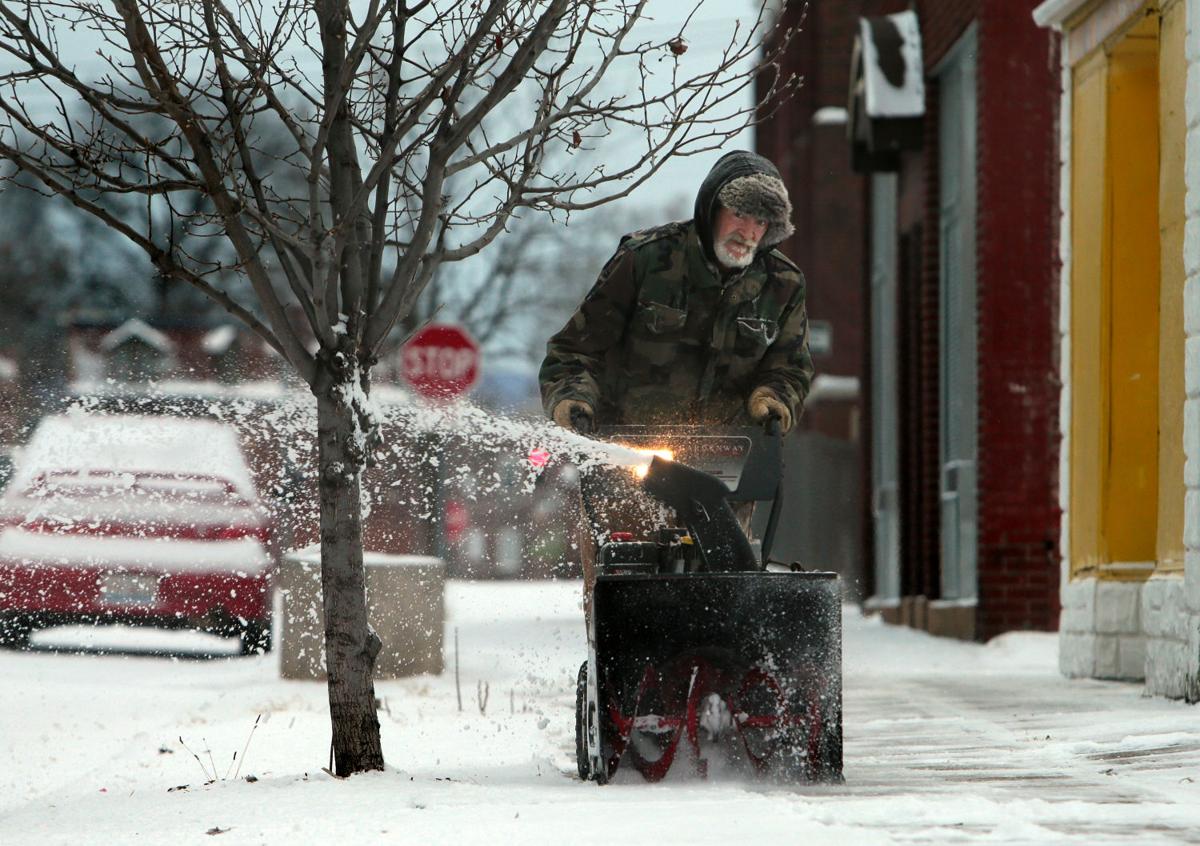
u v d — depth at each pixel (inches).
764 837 663.8
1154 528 1643.7
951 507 2573.8
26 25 864.9
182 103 840.9
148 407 1354.6
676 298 995.3
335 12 888.3
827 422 4500.5
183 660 1710.1
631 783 833.5
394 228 962.7
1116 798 804.0
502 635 2085.4
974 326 2429.9
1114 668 1638.8
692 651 831.1
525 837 669.9
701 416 1023.6
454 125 918.4
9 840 732.0
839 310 4958.2
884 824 708.0
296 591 1587.1
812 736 839.1
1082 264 1727.4
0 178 855.1
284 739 1141.7
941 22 2603.3
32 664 1656.0
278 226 925.2
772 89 967.6
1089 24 1707.7
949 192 2635.3
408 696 1453.0
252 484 1662.2
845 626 2962.6
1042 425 2282.2
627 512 935.0
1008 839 672.4
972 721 1224.8
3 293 5757.9
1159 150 1482.5
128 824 757.3
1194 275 1338.6
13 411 1537.9
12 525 1610.5
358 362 907.4
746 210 959.6
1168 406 1435.8
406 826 706.8
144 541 1641.2
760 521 1017.5
